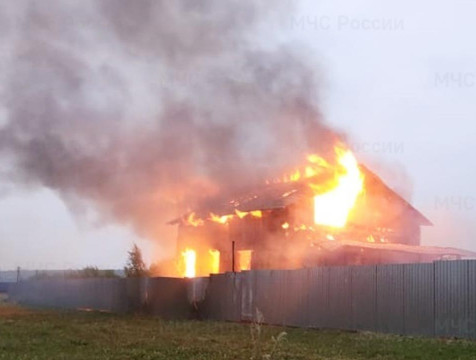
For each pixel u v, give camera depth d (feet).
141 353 43.32
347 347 49.49
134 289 98.07
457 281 54.29
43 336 55.62
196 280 87.61
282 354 43.93
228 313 80.48
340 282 65.87
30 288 134.82
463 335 53.06
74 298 116.06
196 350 45.47
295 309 70.54
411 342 51.75
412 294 58.23
